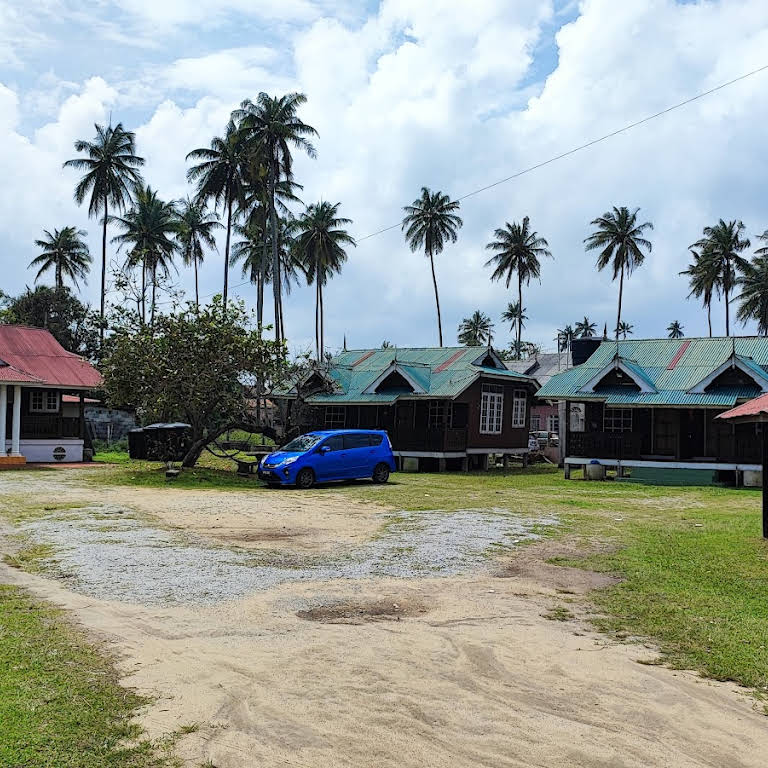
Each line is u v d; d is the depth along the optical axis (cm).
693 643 720
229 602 847
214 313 2555
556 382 3045
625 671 641
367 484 2372
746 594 920
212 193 4991
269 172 4759
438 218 6278
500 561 1115
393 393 3262
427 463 3328
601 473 2781
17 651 650
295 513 1634
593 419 3038
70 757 466
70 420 3284
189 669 627
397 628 757
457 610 831
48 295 5388
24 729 498
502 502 1906
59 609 802
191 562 1069
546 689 598
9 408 3266
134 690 578
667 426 2892
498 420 3459
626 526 1497
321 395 3394
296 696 573
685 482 2636
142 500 1814
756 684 619
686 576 1017
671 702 577
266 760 472
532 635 738
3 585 916
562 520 1578
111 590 897
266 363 2619
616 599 888
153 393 2531
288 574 1000
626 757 486
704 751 498
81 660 637
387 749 489
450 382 3222
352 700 567
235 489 2153
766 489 1316
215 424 2814
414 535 1347
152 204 5575
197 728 513
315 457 2216
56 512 1575
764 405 1816
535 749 493
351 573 1015
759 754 495
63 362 3412
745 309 6762
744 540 1291
